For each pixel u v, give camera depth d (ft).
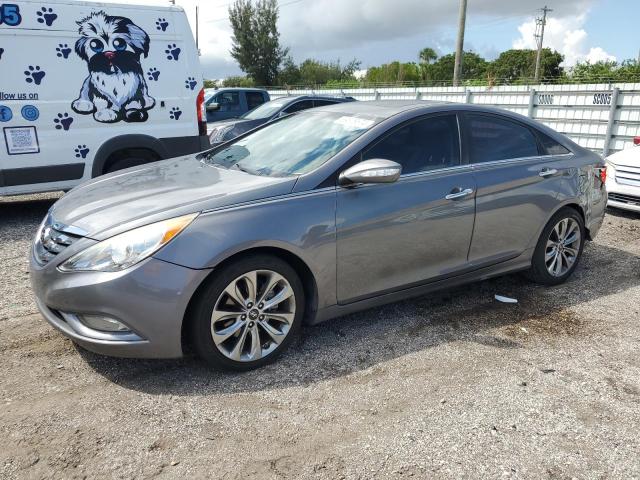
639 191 22.97
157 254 9.23
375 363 10.98
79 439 8.38
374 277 11.69
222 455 8.15
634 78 79.00
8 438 8.32
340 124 12.66
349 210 11.02
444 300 14.39
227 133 32.30
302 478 7.74
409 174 12.04
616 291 15.43
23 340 11.40
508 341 12.16
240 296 10.05
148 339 9.37
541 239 14.88
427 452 8.39
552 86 45.85
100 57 21.27
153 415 9.04
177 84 23.32
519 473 8.03
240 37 159.74
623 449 8.66
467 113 13.55
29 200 25.95
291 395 9.75
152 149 23.12
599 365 11.25
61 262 9.57
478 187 12.96
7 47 19.40
